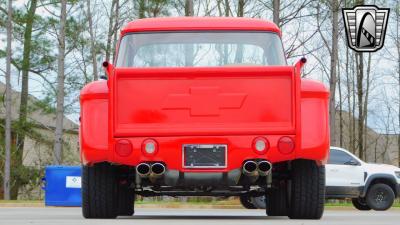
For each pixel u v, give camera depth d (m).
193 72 9.37
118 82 9.39
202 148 9.37
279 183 10.82
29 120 47.25
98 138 9.46
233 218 11.38
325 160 9.55
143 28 10.52
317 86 9.53
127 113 9.40
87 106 9.58
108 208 10.29
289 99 9.38
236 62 10.43
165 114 9.39
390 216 14.62
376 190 27.23
